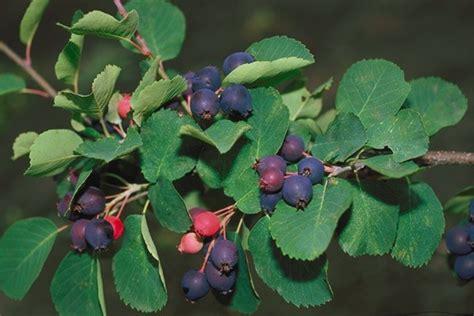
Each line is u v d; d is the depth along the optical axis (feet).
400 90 1.27
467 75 4.48
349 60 5.08
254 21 5.88
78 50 1.28
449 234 1.37
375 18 5.53
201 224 1.23
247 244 1.26
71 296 1.32
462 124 3.79
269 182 1.18
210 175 1.24
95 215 1.28
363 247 1.23
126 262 1.27
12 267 1.36
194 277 1.26
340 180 1.19
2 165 4.34
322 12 5.84
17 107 4.82
